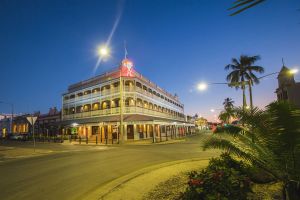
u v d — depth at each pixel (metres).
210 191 3.72
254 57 35.50
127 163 11.04
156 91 45.62
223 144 5.33
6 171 9.67
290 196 4.32
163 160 11.83
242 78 36.00
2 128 63.44
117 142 27.39
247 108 5.27
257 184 5.89
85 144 26.86
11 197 5.98
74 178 7.99
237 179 4.28
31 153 17.19
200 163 10.04
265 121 4.64
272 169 4.63
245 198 4.09
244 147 5.20
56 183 7.33
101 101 37.44
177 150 16.89
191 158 12.31
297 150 3.91
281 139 3.96
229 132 5.51
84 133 37.88
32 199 5.79
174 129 49.03
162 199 5.21
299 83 28.39
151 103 41.97
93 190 6.45
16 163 12.07
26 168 10.30
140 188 6.21
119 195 5.66
